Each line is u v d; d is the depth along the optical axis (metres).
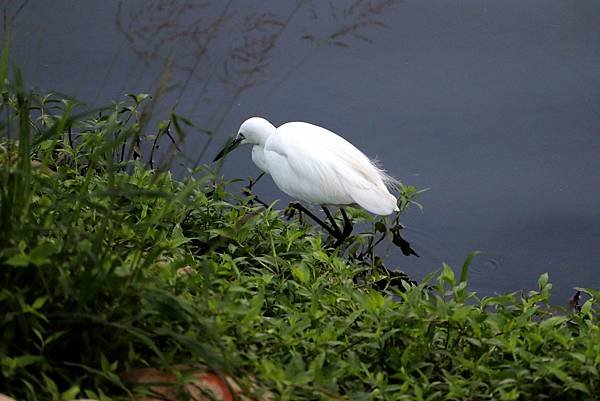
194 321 6.41
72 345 6.31
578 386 6.59
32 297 6.20
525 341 7.40
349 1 17.55
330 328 7.05
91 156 8.02
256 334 6.78
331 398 6.27
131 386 6.16
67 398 5.79
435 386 6.97
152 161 12.32
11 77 14.55
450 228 13.34
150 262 6.46
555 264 12.60
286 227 10.27
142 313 6.22
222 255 8.21
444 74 16.39
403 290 10.86
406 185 13.98
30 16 16.31
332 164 11.88
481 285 12.16
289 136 12.34
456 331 7.34
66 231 6.86
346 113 15.41
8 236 6.19
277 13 17.25
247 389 6.17
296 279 8.58
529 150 14.75
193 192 10.17
